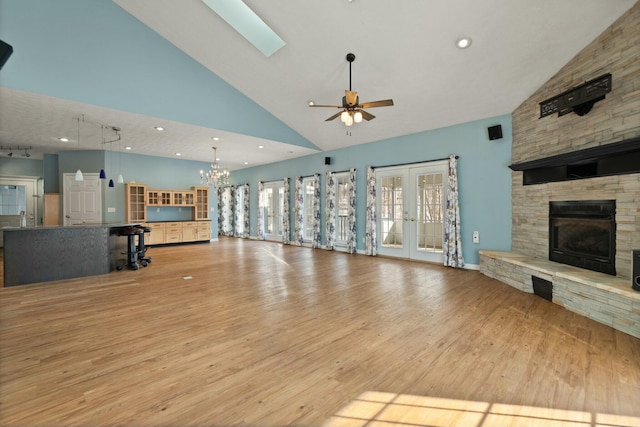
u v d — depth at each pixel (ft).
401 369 6.93
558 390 6.08
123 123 17.65
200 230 30.66
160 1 14.76
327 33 13.70
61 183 25.16
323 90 17.84
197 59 18.12
